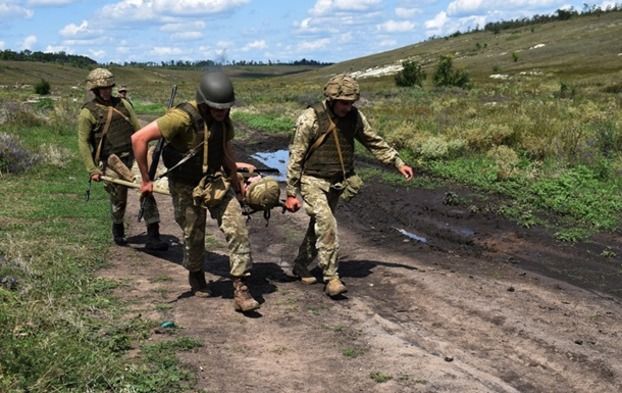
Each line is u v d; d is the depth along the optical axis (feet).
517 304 18.06
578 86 139.54
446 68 170.40
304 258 20.08
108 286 19.07
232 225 17.08
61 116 67.05
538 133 46.85
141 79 574.56
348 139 18.43
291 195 18.45
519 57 352.08
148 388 12.59
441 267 21.74
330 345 15.25
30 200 31.01
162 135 16.69
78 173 39.60
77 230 25.67
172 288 19.35
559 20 584.81
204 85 16.28
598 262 22.13
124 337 15.08
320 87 217.77
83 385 12.27
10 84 349.41
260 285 19.86
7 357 12.39
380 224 28.32
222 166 17.63
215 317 16.96
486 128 49.03
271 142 61.57
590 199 29.76
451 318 17.19
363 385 13.24
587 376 13.97
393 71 410.93
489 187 33.94
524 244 24.44
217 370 13.80
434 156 43.73
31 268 19.25
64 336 14.20
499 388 13.26
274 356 14.62
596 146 41.11
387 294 19.16
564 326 16.53
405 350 14.97
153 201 23.39
